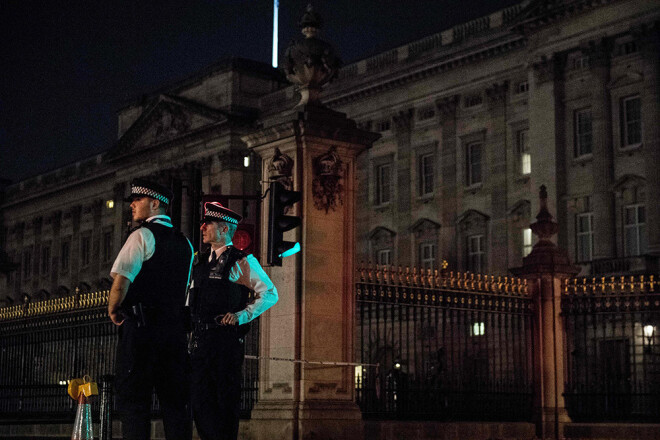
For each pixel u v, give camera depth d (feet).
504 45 182.60
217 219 35.76
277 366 49.98
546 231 66.74
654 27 155.33
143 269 28.68
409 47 203.10
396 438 54.03
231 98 234.38
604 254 158.81
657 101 154.30
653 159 153.58
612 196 159.94
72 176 300.40
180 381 29.22
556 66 170.19
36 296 313.73
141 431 28.37
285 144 51.19
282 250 45.03
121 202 274.98
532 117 173.27
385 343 57.26
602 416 65.87
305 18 53.36
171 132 253.03
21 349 69.92
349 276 51.70
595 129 162.71
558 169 168.04
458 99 193.16
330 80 52.95
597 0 162.50
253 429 49.65
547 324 65.10
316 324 49.73
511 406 63.26
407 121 202.49
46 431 60.39
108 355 60.44
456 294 61.26
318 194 50.75
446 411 59.72
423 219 195.62
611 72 162.40
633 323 64.75
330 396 49.60
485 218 184.55
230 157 231.71
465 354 61.98
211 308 35.14
